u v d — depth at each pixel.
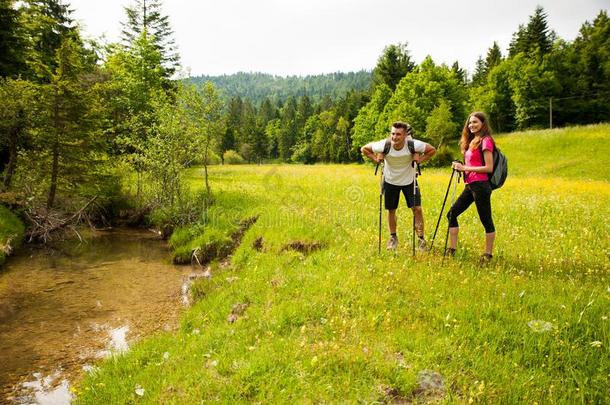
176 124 16.42
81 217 17.08
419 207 7.57
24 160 15.84
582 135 45.75
